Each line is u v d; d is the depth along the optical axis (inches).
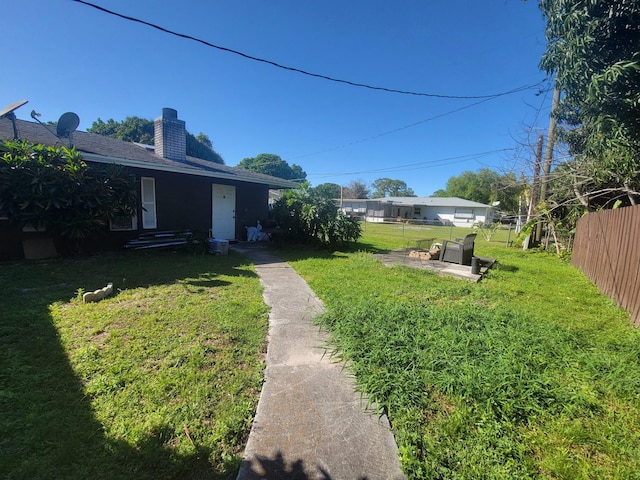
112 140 351.3
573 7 140.9
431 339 112.8
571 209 409.7
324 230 335.9
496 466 60.1
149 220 310.3
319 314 140.7
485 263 294.0
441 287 195.2
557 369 96.5
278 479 56.0
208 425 68.5
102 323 120.2
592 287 220.8
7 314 124.7
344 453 63.1
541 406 78.4
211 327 121.0
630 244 168.9
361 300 158.6
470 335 116.7
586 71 143.2
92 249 270.8
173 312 135.6
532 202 458.3
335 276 217.5
